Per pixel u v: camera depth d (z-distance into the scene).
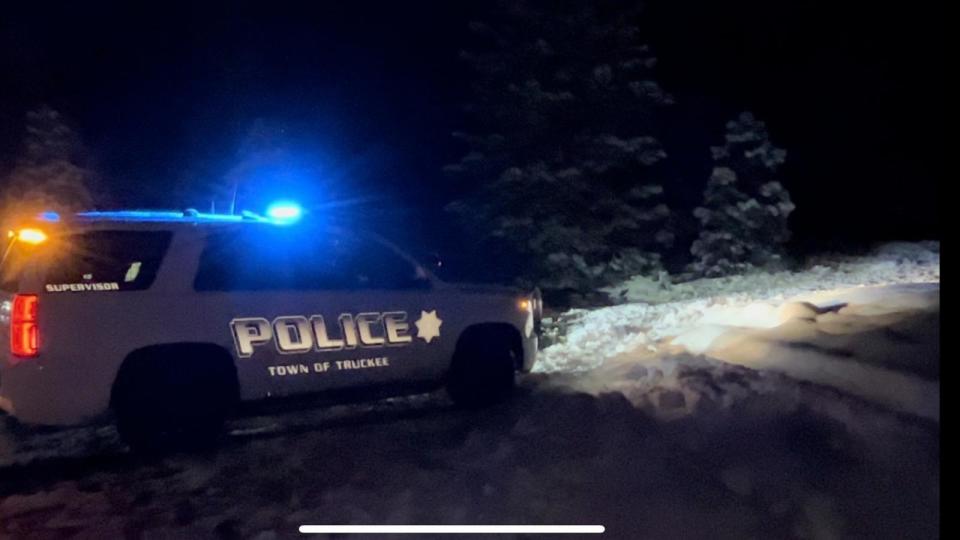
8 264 7.46
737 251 18.12
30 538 5.80
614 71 17.05
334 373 8.12
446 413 8.88
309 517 5.99
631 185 17.98
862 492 5.57
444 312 8.80
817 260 19.78
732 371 8.69
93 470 7.30
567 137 17.11
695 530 5.40
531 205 16.70
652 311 13.90
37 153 20.00
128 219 7.46
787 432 6.72
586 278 16.70
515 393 9.36
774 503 5.62
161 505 6.36
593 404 8.29
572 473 6.50
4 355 7.16
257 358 7.73
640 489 6.08
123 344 7.20
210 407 7.61
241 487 6.67
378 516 5.95
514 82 16.91
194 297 7.50
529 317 9.48
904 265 17.64
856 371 7.68
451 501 6.14
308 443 7.75
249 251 7.89
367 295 8.36
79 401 7.08
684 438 6.97
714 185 18.45
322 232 8.26
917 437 6.10
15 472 7.39
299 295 7.98
